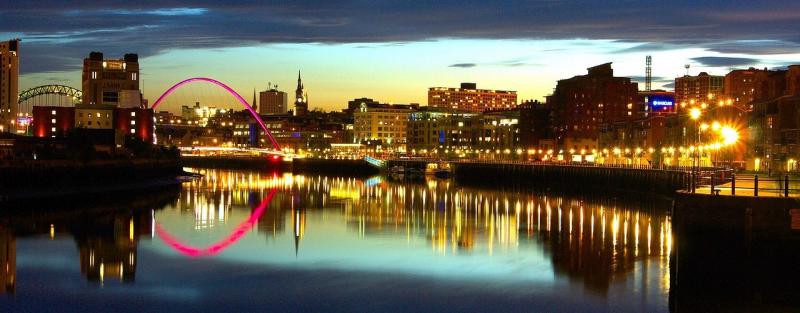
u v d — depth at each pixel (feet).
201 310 168.86
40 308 171.01
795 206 142.41
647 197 463.42
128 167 583.58
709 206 147.95
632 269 203.10
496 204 421.59
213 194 510.99
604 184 552.00
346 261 221.25
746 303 145.07
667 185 434.71
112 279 199.62
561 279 191.93
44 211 367.66
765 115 494.59
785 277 142.92
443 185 652.07
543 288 182.50
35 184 462.60
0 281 196.85
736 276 146.20
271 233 286.25
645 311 160.66
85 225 310.86
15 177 444.14
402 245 251.19
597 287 182.39
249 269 211.20
